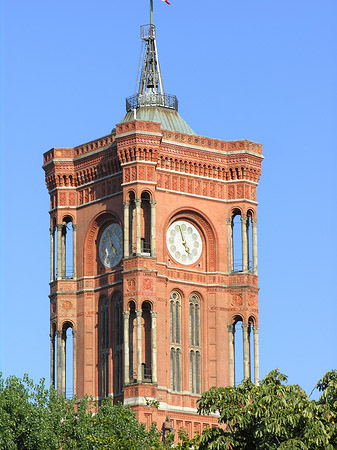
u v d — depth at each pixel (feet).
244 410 532.32
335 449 517.14
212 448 531.50
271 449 520.83
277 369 545.44
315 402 526.57
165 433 651.66
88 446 628.28
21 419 625.41
